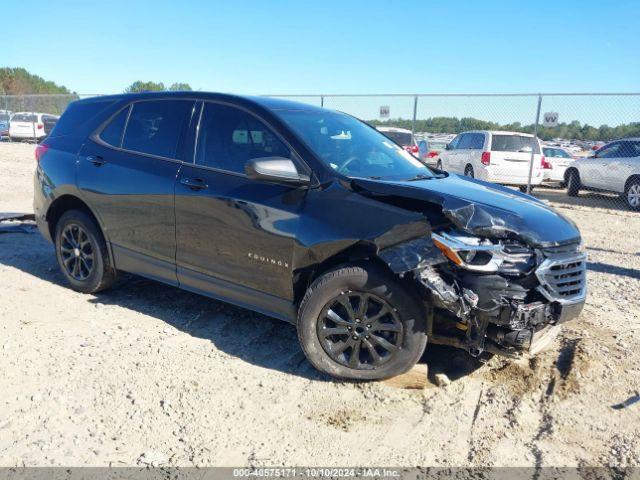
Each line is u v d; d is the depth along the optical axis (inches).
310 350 139.4
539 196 588.7
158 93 181.6
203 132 165.2
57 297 191.6
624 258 293.3
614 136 525.0
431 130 576.4
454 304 124.0
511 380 144.9
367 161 157.3
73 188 187.8
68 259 197.6
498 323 126.0
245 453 113.4
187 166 163.3
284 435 119.8
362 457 113.7
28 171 586.2
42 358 146.9
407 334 132.7
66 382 135.9
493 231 126.2
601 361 153.2
